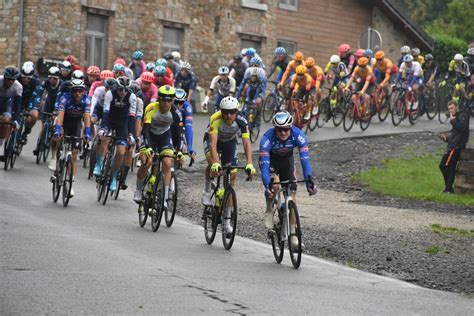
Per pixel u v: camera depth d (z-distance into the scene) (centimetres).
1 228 2362
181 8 6988
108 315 1528
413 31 8150
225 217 2383
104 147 3066
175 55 5775
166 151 2572
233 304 1678
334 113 5525
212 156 2356
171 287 1791
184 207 3195
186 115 2759
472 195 3947
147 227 2669
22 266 1891
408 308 1789
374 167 4578
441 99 6266
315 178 4244
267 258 2302
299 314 1641
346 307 1741
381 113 6028
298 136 2248
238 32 7344
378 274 2239
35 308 1541
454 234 2884
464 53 8544
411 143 5294
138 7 6738
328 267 2242
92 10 6475
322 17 7881
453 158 3944
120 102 2970
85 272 1877
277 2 7588
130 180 3756
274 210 2266
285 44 7706
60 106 2948
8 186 3231
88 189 3391
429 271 2288
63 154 2967
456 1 11138
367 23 8131
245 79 4900
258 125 4912
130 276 1869
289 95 5169
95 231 2472
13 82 3478
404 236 2772
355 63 5859
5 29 6266
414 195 3838
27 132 3875
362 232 2800
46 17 6231
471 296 2019
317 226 2878
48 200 3017
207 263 2127
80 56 6412
